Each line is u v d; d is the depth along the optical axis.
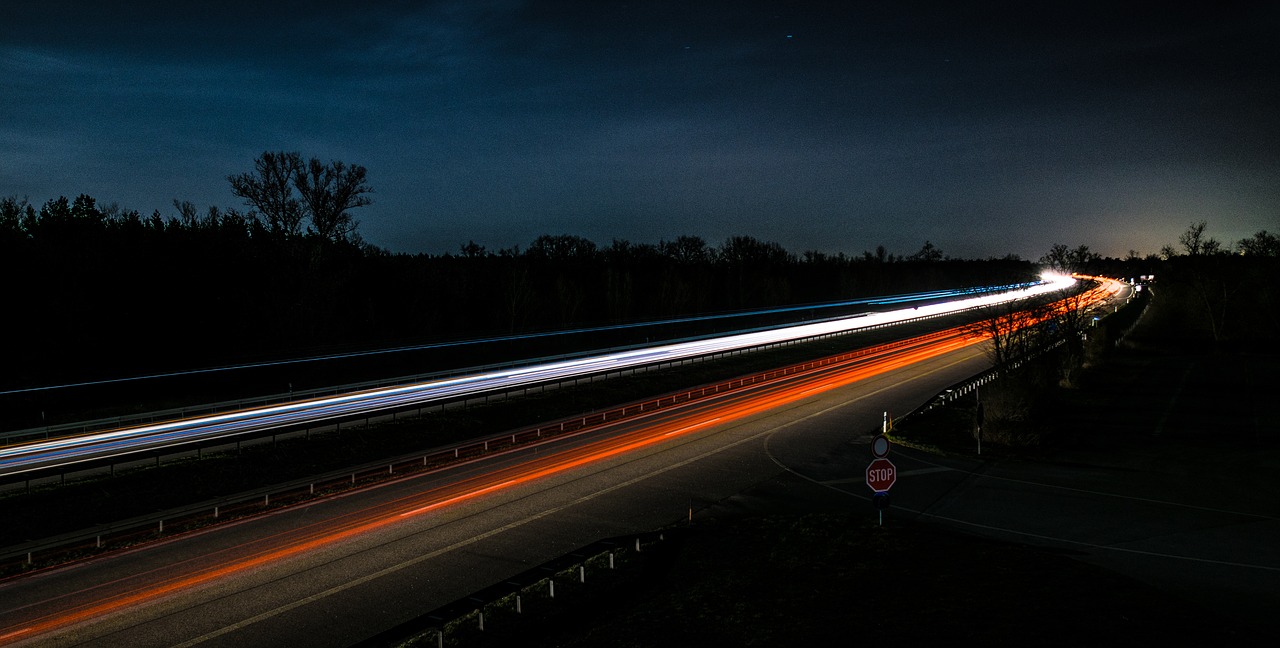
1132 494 22.06
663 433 33.03
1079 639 11.98
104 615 14.70
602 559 17.31
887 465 19.00
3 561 17.61
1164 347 59.00
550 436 32.88
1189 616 12.91
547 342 70.50
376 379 51.53
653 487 24.00
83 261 47.47
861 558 16.56
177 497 23.80
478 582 16.22
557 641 13.14
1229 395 39.62
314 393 44.75
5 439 32.59
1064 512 20.25
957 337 73.56
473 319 74.75
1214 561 16.14
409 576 16.59
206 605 15.12
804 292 125.19
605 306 87.06
